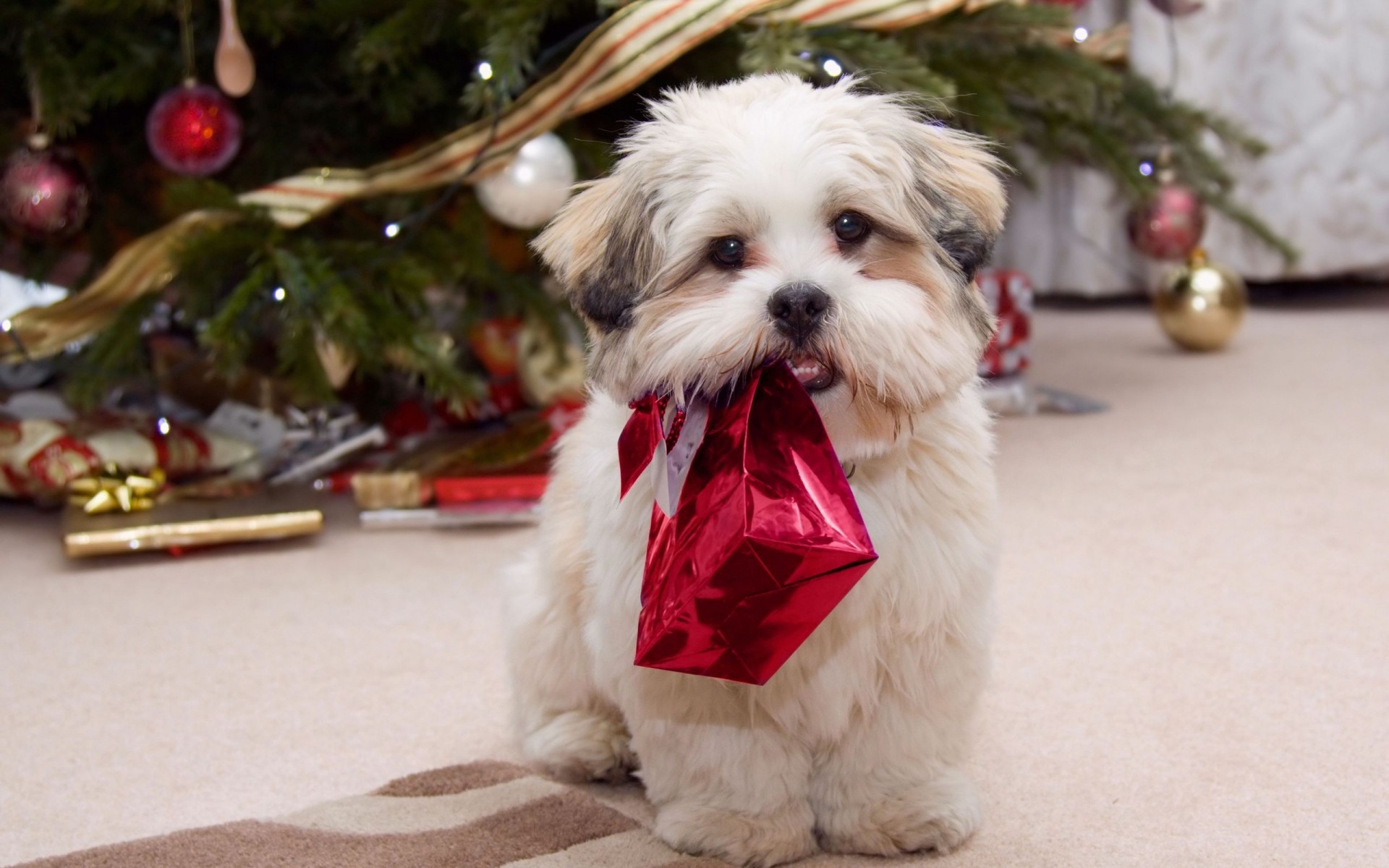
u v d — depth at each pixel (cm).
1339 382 186
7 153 157
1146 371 195
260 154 159
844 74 142
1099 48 180
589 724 113
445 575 142
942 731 106
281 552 149
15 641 131
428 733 118
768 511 95
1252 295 241
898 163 102
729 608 96
